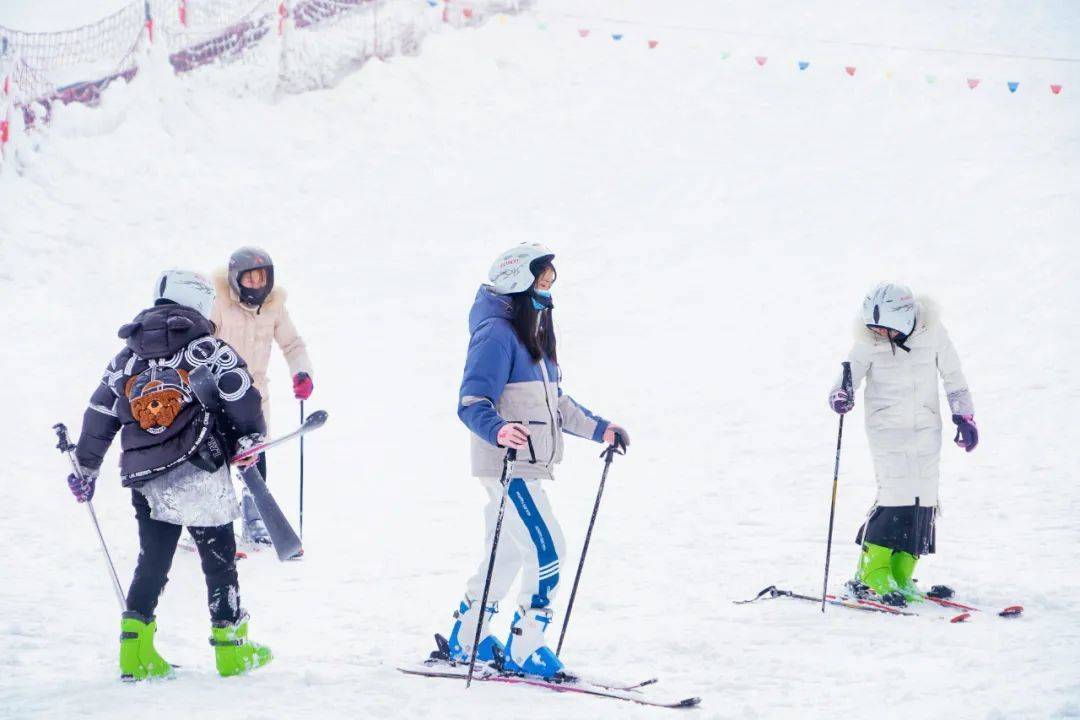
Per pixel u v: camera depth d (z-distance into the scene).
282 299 27.19
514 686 15.52
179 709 14.45
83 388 45.16
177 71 84.44
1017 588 20.53
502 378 15.91
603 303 55.53
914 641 17.55
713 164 76.56
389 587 22.92
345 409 42.50
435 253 64.62
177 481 15.89
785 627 18.77
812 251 61.06
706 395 42.22
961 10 103.19
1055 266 53.78
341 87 87.00
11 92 75.19
